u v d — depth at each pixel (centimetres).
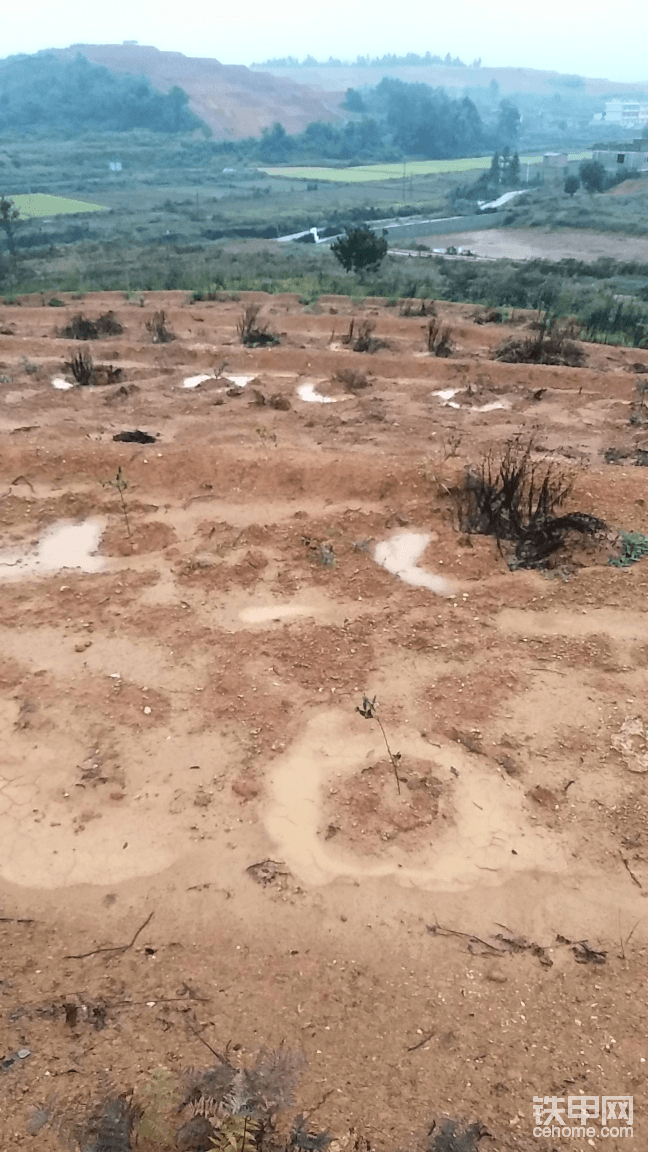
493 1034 481
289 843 621
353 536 1072
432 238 6344
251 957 532
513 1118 431
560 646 852
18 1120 420
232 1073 448
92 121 16988
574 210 7044
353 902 574
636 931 556
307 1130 420
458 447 1362
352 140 15188
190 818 643
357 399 1688
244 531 1070
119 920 558
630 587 946
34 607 912
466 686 793
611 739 727
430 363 1928
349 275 3909
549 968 528
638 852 618
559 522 1032
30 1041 468
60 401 1612
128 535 1066
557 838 631
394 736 730
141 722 741
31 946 536
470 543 1035
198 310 2655
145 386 1767
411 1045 473
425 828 637
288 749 714
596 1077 455
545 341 2097
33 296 2980
